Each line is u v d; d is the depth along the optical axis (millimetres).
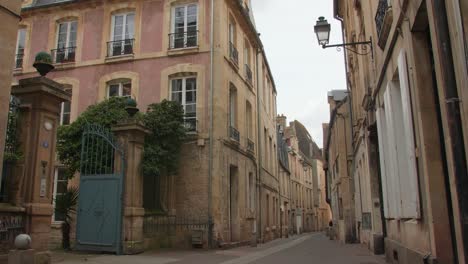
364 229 17078
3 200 8258
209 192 15734
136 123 12844
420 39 6844
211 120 16328
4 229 7812
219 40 17141
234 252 14359
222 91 16922
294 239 27656
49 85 9008
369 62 12227
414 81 6895
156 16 18094
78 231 12703
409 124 7164
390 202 10023
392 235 10180
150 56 17719
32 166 8594
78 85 18469
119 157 12812
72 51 19109
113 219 12375
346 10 18906
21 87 8914
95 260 10680
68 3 19188
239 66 19891
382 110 10695
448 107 4828
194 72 17016
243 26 20969
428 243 6645
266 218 24984
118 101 15359
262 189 23656
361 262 10742
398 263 9070
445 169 6434
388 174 10312
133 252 12203
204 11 17547
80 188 12922
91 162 13078
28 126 8805
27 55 19688
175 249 14680
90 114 14961
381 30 9008
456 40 4734
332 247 16906
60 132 14805
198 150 16172
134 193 12602
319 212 62688
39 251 8352
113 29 18812
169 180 15961
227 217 16547
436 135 6547
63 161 15016
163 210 15523
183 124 16125
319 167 65062
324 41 11445
